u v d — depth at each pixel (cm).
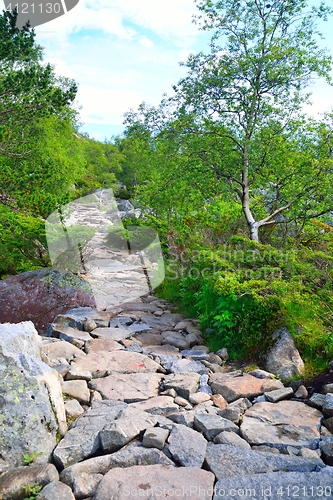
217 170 918
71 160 2231
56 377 408
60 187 1956
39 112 1004
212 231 963
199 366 518
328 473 303
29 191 920
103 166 4891
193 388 455
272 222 960
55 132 2203
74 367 484
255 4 859
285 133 909
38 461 326
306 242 890
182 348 600
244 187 938
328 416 397
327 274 639
